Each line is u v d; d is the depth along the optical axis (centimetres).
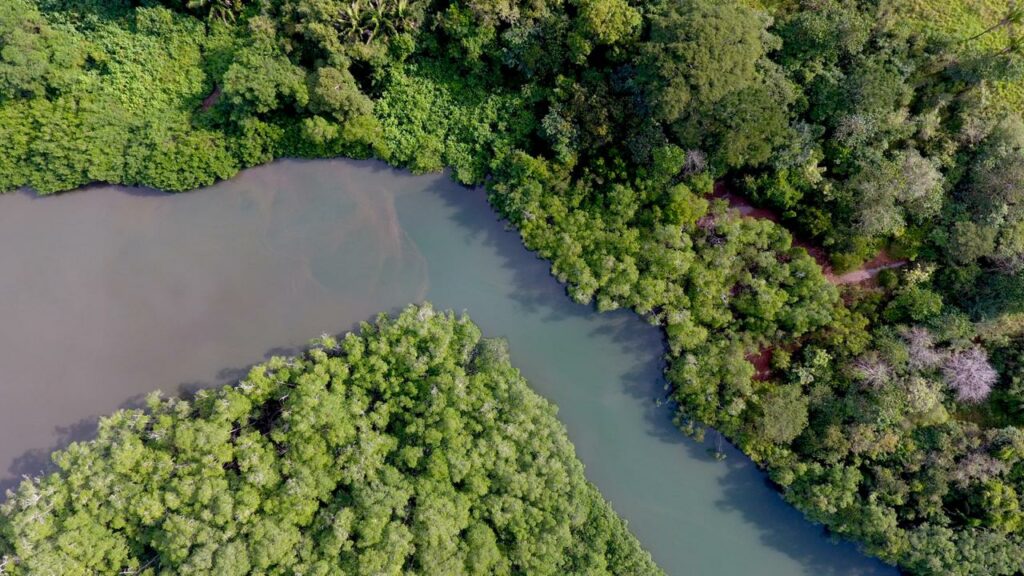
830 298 4194
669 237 4172
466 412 3938
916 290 4194
